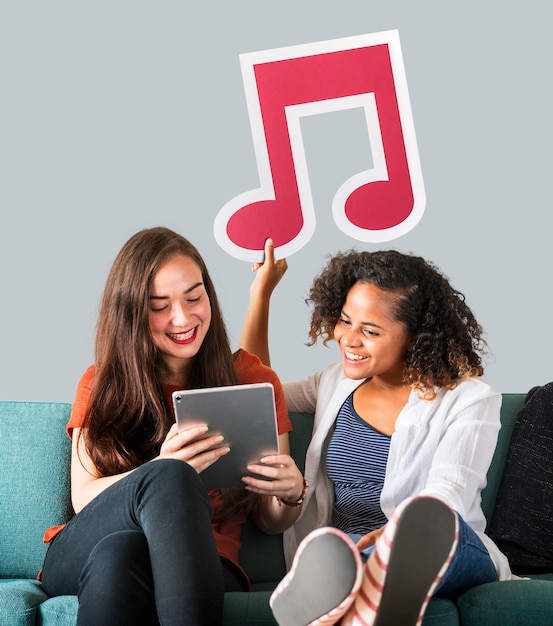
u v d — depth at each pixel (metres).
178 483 1.81
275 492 2.16
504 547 2.32
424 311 2.30
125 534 1.81
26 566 2.35
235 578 2.15
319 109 2.78
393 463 2.28
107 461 2.20
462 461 2.20
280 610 1.65
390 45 2.78
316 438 2.39
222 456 2.11
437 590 1.87
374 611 1.59
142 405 2.24
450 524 1.58
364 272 2.31
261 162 2.77
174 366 2.33
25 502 2.37
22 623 1.91
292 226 2.76
